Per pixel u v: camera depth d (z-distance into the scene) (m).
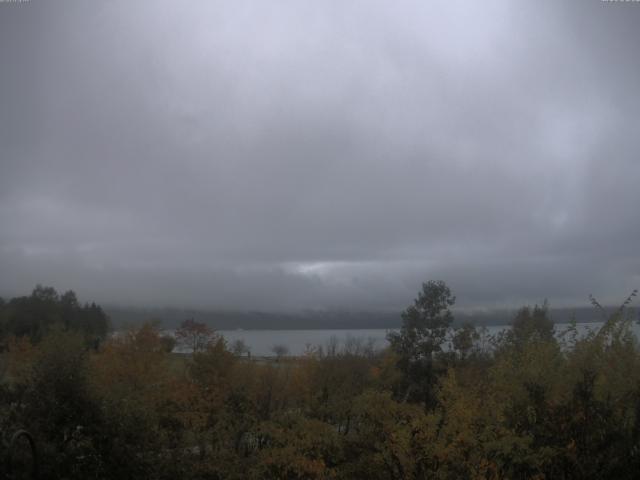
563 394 13.98
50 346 18.02
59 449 13.89
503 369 15.54
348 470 20.11
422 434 16.31
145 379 25.77
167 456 18.33
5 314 34.31
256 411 27.81
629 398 13.52
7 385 16.25
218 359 28.69
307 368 32.00
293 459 21.11
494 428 14.45
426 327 34.72
